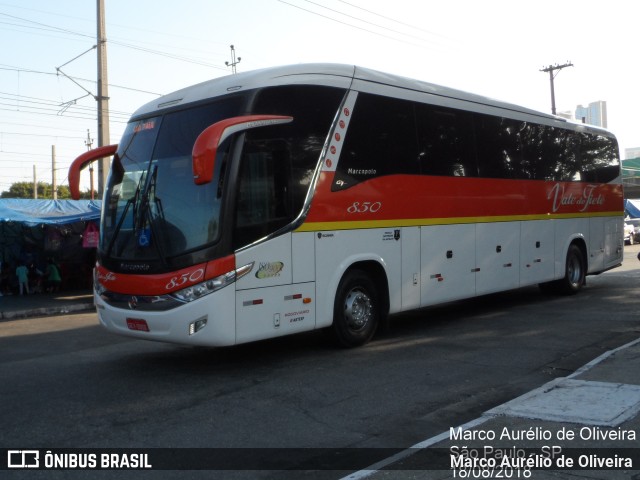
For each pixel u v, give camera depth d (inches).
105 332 493.7
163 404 269.9
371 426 234.5
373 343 385.7
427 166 410.3
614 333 393.4
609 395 249.1
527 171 508.1
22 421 251.6
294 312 326.0
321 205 339.9
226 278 295.6
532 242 512.4
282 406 261.3
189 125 326.0
